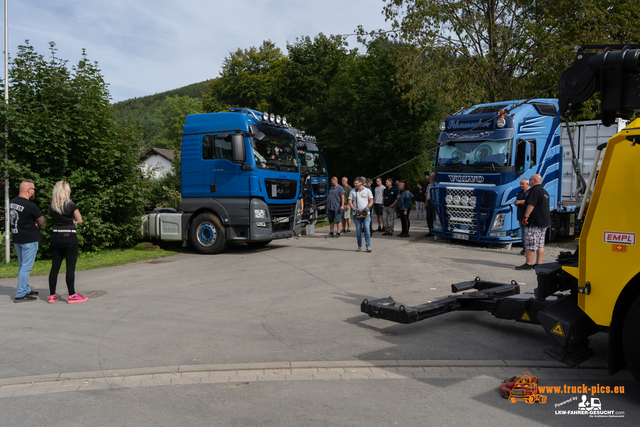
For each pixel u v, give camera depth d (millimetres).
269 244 14102
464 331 5605
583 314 4117
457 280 8281
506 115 11906
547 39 19547
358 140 32969
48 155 11250
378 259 10656
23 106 11125
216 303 6957
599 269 3816
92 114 11828
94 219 11734
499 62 21109
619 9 20109
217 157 11812
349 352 4859
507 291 6188
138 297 7410
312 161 19469
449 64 21453
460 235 12852
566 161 13648
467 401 3725
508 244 12172
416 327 5770
